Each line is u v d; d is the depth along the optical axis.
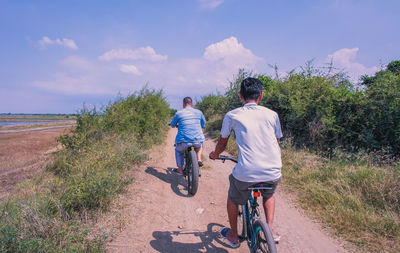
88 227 3.03
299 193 4.47
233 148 8.30
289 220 3.60
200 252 2.83
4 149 13.20
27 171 6.95
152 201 4.11
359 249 2.83
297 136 8.09
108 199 3.70
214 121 16.03
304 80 8.38
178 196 4.48
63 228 2.80
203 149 9.59
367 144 6.13
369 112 6.46
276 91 8.91
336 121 6.87
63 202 3.35
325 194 4.09
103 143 6.70
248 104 2.38
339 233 3.16
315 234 3.20
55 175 5.92
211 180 5.45
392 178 4.04
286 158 6.31
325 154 6.54
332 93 7.36
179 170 4.96
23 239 2.46
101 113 7.98
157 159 7.06
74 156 6.21
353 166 5.23
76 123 7.36
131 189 4.44
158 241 3.00
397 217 3.29
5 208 3.19
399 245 2.81
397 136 5.77
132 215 3.54
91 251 2.58
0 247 2.34
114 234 3.03
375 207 3.65
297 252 2.85
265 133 2.22
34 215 2.88
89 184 3.59
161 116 14.01
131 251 2.76
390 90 6.07
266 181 2.16
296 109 7.70
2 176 6.51
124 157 5.80
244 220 2.71
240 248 2.92
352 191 4.16
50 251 2.44
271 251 1.92
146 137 9.41
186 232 3.26
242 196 2.40
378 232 3.07
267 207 2.38
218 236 3.19
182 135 4.57
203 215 3.78
